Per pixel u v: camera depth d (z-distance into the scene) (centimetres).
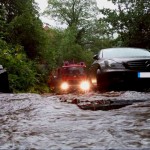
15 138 168
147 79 715
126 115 247
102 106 337
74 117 246
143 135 164
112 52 815
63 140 159
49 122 225
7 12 2097
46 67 2056
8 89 631
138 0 2777
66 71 1469
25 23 1823
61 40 4200
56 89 1525
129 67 714
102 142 151
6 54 1106
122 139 156
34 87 1398
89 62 4616
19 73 1137
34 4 2123
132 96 464
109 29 2895
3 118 253
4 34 1627
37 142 156
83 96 504
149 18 2719
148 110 278
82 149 139
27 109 310
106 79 731
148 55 786
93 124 207
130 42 2792
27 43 1889
